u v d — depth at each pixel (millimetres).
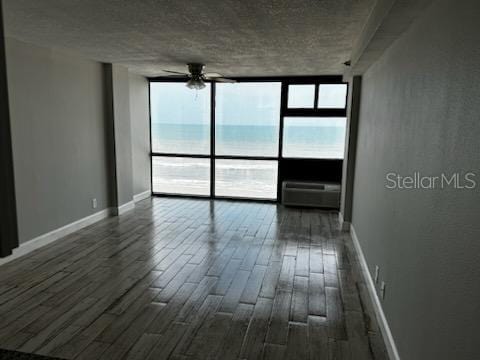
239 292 3209
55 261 3828
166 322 2727
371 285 3166
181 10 2656
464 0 1399
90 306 2932
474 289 1216
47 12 2727
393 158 2564
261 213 5949
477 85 1268
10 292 3146
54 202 4426
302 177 6641
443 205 1545
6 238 1377
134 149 6469
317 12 2654
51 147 4324
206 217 5656
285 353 2396
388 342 2418
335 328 2688
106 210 5566
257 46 3846
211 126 6820
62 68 4434
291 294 3186
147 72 6168
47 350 2383
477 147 1243
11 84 3711
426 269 1733
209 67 5301
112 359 2307
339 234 4902
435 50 1731
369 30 2641
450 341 1407
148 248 4258
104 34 3406
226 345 2469
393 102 2637
